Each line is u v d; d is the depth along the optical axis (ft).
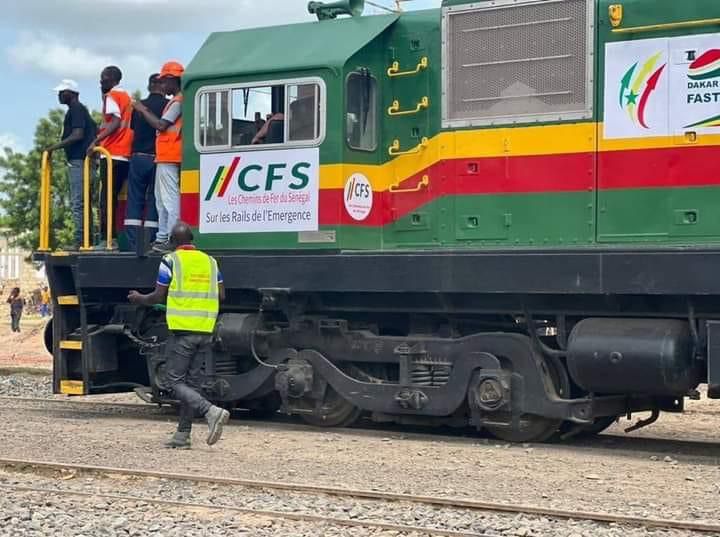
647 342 26.14
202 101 32.65
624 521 19.70
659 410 29.48
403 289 29.27
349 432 31.60
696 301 26.58
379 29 31.04
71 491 22.95
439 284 28.78
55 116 128.16
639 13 27.55
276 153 31.30
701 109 26.71
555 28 28.78
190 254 28.71
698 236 26.76
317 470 25.12
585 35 28.30
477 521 20.06
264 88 31.58
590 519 20.02
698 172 26.76
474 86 30.04
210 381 33.04
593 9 28.19
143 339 34.88
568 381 28.66
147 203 34.91
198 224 32.76
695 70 26.81
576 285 26.91
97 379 35.70
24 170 127.65
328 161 30.40
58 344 35.50
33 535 19.57
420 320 31.30
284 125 31.14
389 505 21.50
